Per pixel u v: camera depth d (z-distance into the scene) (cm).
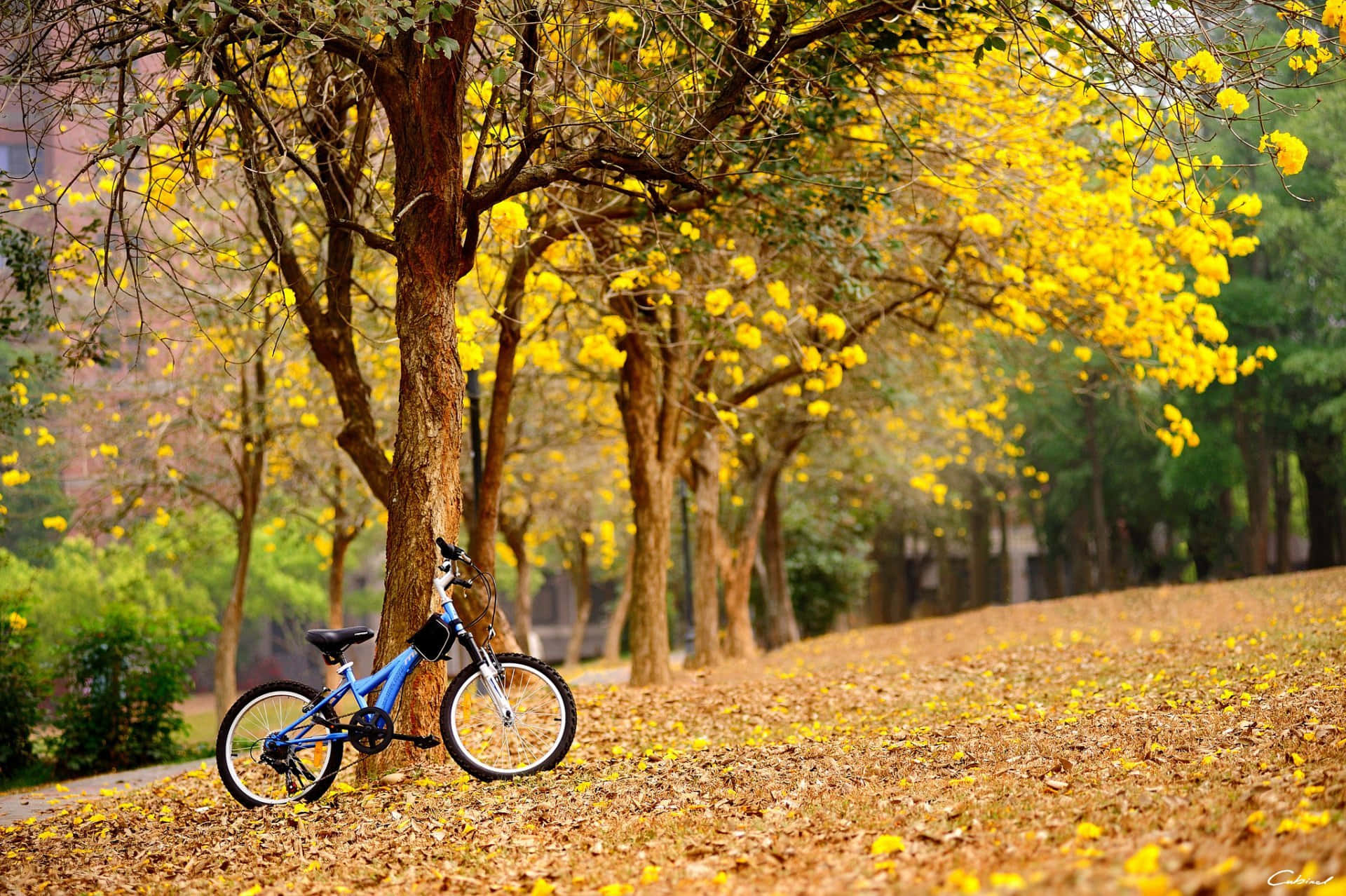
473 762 668
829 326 1033
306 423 1530
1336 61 736
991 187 1045
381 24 654
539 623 5800
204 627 1372
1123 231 1062
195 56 708
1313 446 2875
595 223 1034
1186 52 775
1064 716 780
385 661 718
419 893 442
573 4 824
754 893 373
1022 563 5069
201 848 573
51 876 539
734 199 1046
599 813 560
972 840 422
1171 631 1505
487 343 1258
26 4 702
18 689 1274
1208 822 397
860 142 1070
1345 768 448
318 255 1059
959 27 868
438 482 729
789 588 2788
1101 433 3234
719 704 1096
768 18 839
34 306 1188
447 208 735
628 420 1395
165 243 800
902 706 1014
